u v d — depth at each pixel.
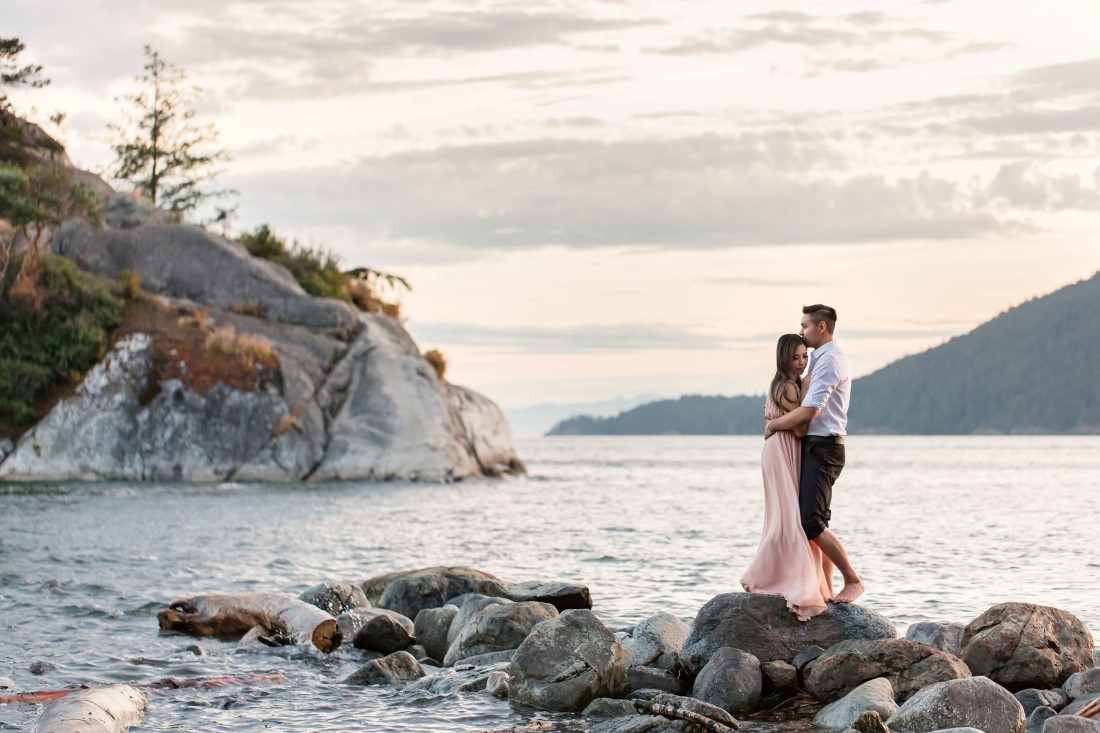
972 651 10.35
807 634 10.36
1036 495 43.44
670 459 102.06
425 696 10.59
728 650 10.19
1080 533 26.73
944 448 160.12
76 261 46.94
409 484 41.12
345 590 14.73
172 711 10.07
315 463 41.28
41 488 35.16
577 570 19.81
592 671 10.15
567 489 43.38
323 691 10.93
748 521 29.75
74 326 41.56
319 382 43.94
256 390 41.22
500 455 48.72
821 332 10.52
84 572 18.48
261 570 19.27
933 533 26.80
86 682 11.12
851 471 71.44
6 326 41.41
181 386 40.31
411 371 45.41
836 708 9.48
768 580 10.66
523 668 10.34
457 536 25.05
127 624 14.37
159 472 39.28
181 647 13.02
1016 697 9.65
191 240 47.66
